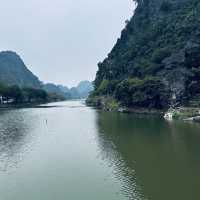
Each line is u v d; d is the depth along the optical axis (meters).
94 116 144.50
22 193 42.44
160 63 161.38
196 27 160.25
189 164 53.81
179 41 162.50
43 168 54.06
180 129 89.31
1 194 42.19
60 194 41.72
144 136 80.44
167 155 60.12
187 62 135.50
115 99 182.12
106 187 43.94
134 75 178.25
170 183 44.97
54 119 136.62
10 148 70.81
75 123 118.06
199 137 76.38
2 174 51.00
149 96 140.50
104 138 80.12
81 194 41.41
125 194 41.25
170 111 123.19
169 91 134.62
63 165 55.62
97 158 59.88
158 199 39.31
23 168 54.22
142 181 46.03
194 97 125.69
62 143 76.12
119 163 55.78
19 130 100.44
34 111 191.00
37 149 69.44
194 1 196.88
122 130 92.50
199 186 43.25
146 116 130.75
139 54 198.50
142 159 57.91
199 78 127.94
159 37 192.00
